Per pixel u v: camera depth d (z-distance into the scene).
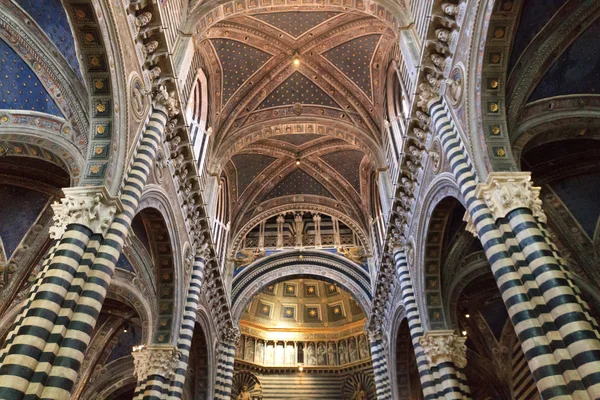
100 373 21.59
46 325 8.39
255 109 24.31
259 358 34.88
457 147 11.78
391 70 21.59
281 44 22.56
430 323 15.75
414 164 16.02
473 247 16.92
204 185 20.38
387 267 21.31
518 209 9.52
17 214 14.81
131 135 11.81
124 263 14.76
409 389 22.12
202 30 17.91
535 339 8.13
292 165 28.53
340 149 27.31
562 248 15.88
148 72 13.12
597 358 7.42
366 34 21.66
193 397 21.17
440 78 13.28
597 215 15.41
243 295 26.58
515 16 10.66
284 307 37.53
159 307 15.91
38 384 7.88
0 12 10.66
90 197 10.18
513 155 11.02
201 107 21.36
